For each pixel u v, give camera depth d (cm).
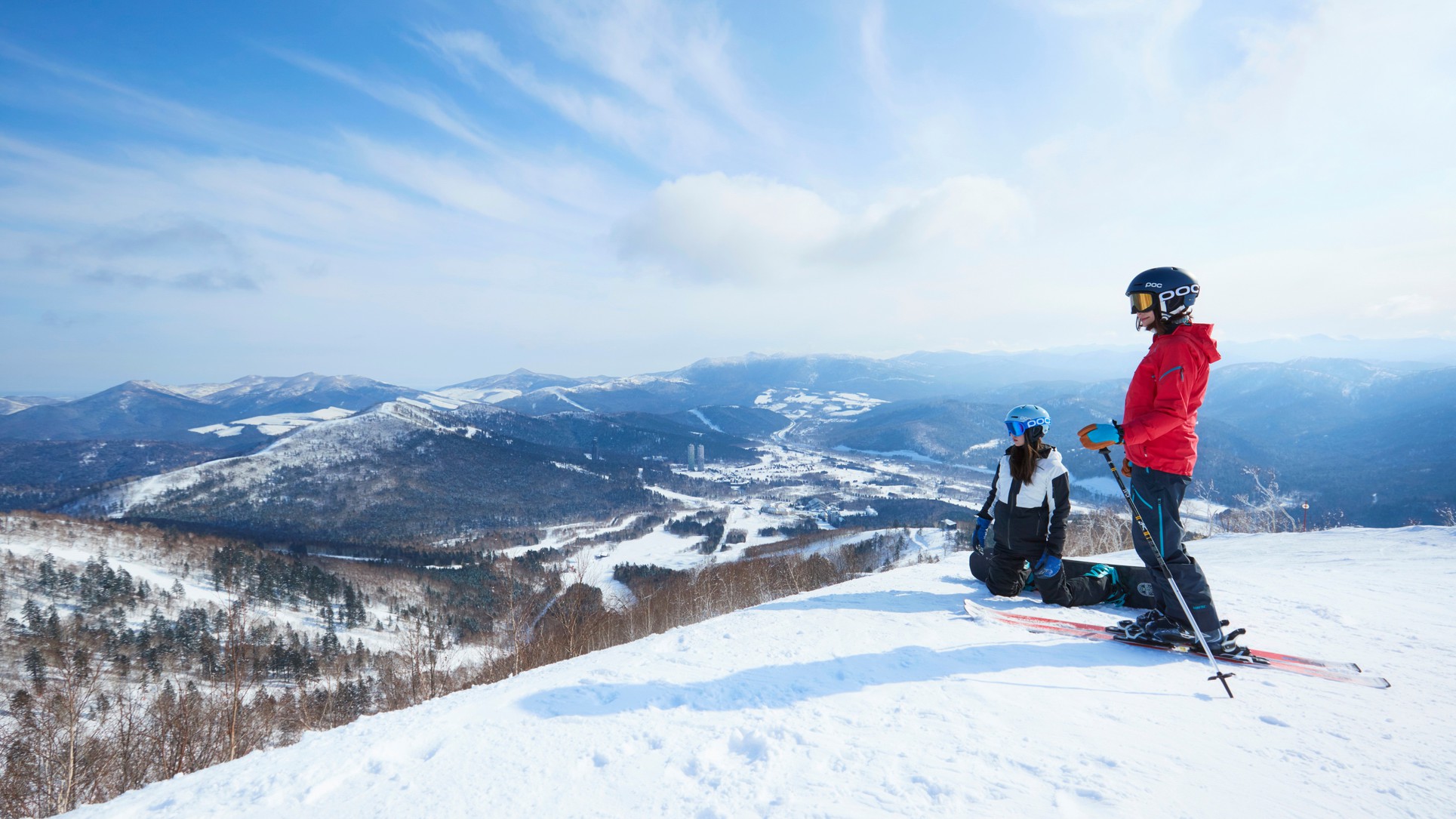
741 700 262
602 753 218
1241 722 231
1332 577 485
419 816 186
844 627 371
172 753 816
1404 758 200
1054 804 173
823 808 175
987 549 499
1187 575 313
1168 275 331
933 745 213
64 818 211
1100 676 282
